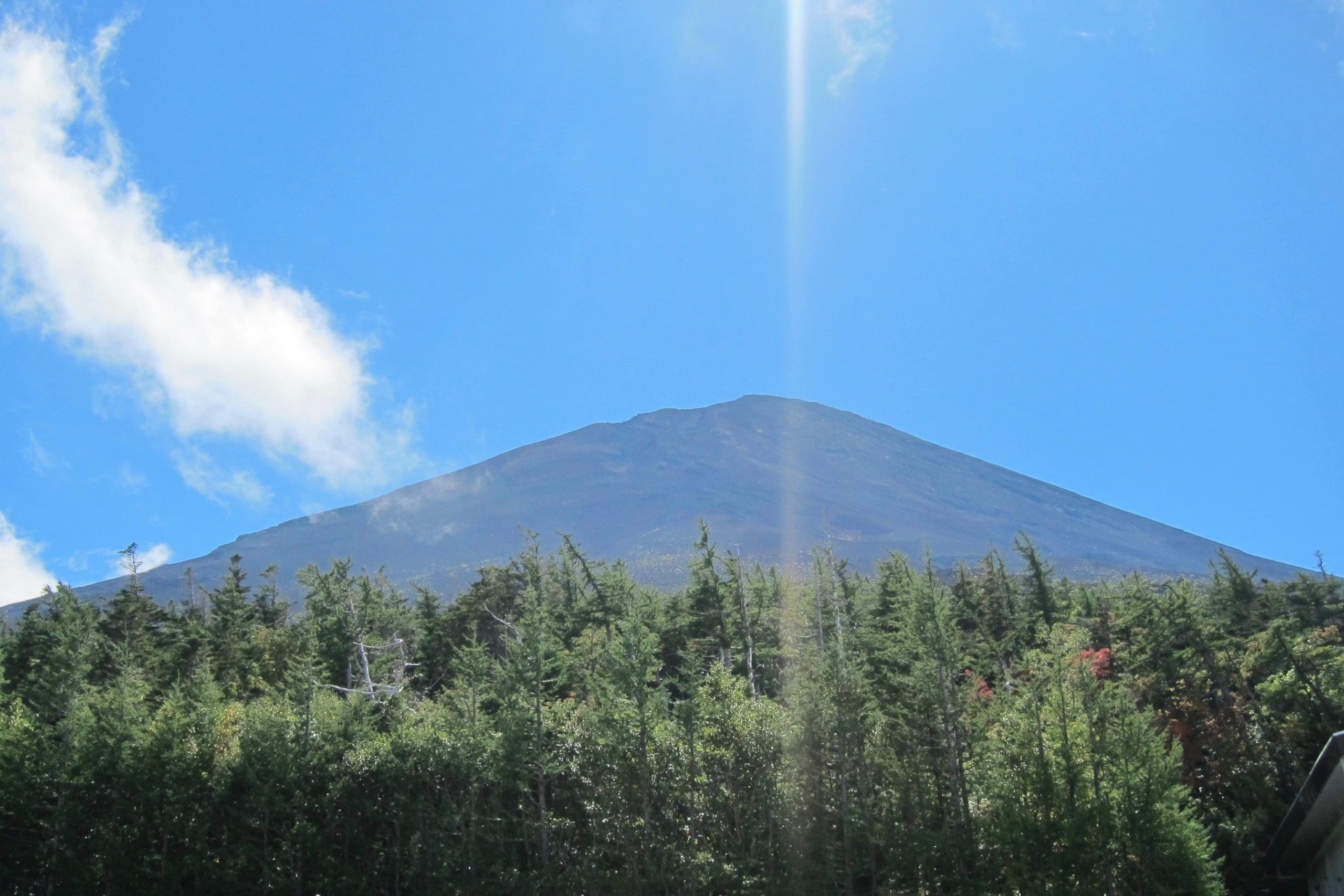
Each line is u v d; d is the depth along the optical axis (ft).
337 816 123.85
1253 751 135.74
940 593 149.28
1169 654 154.10
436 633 207.41
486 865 117.19
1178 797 115.24
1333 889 68.54
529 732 126.52
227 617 214.69
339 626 186.60
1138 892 108.78
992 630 196.34
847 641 161.38
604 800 123.85
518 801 126.11
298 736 128.57
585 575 207.72
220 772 124.16
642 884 115.24
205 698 134.10
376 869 119.96
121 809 120.57
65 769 122.42
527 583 210.79
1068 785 113.19
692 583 215.31
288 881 116.26
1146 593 177.58
